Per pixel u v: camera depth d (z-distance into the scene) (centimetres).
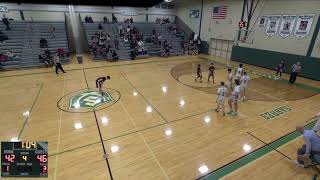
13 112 898
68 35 2286
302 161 581
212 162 604
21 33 1894
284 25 1559
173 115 888
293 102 1041
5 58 1596
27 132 746
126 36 2220
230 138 723
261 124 821
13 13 2056
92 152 642
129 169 573
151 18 2783
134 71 1587
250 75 1525
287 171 570
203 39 2428
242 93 1154
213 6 2189
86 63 1820
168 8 2830
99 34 2108
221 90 888
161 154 636
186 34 2677
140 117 866
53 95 1085
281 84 1324
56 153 635
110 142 694
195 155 633
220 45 2197
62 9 2217
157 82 1329
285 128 793
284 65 1583
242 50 1917
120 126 795
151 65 1797
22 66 1612
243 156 632
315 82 1373
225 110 941
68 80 1334
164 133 750
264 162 605
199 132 759
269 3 1633
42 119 840
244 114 905
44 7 2142
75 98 1051
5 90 1152
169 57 2158
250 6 1775
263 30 1719
